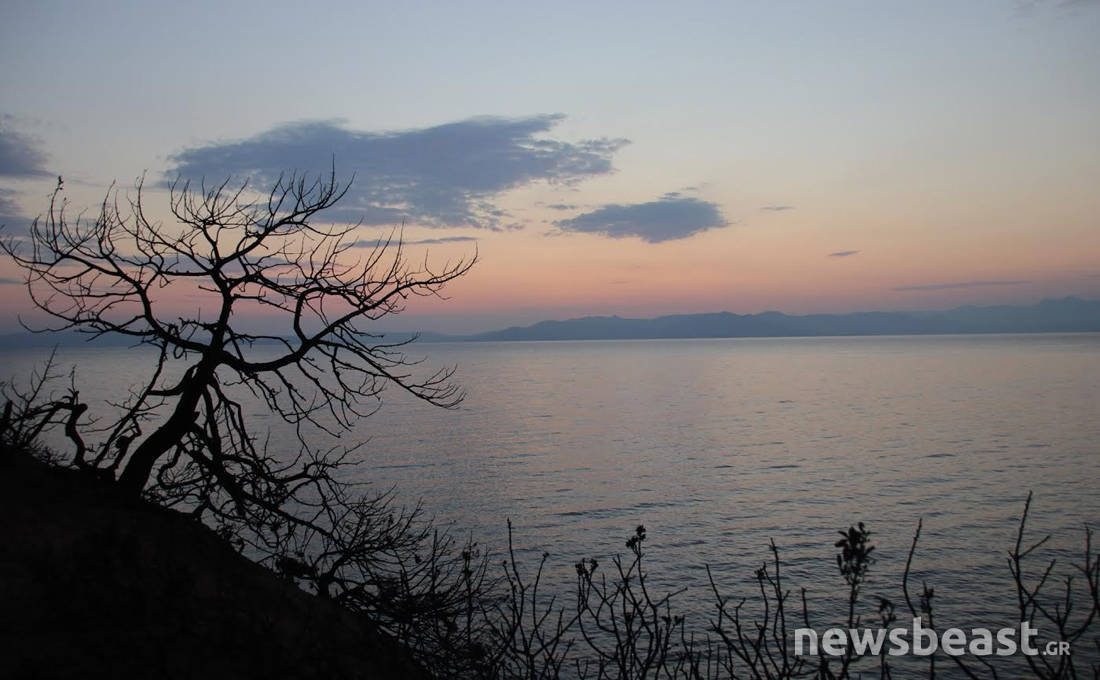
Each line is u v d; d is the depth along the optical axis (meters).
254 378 9.61
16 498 7.50
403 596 9.02
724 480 73.81
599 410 150.12
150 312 8.87
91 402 73.38
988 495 62.69
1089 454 83.19
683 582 39.22
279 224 9.48
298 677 5.29
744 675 12.69
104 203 8.77
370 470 74.44
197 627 5.43
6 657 4.44
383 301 9.65
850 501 62.44
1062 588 35.88
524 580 35.31
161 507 8.96
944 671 24.02
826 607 33.97
